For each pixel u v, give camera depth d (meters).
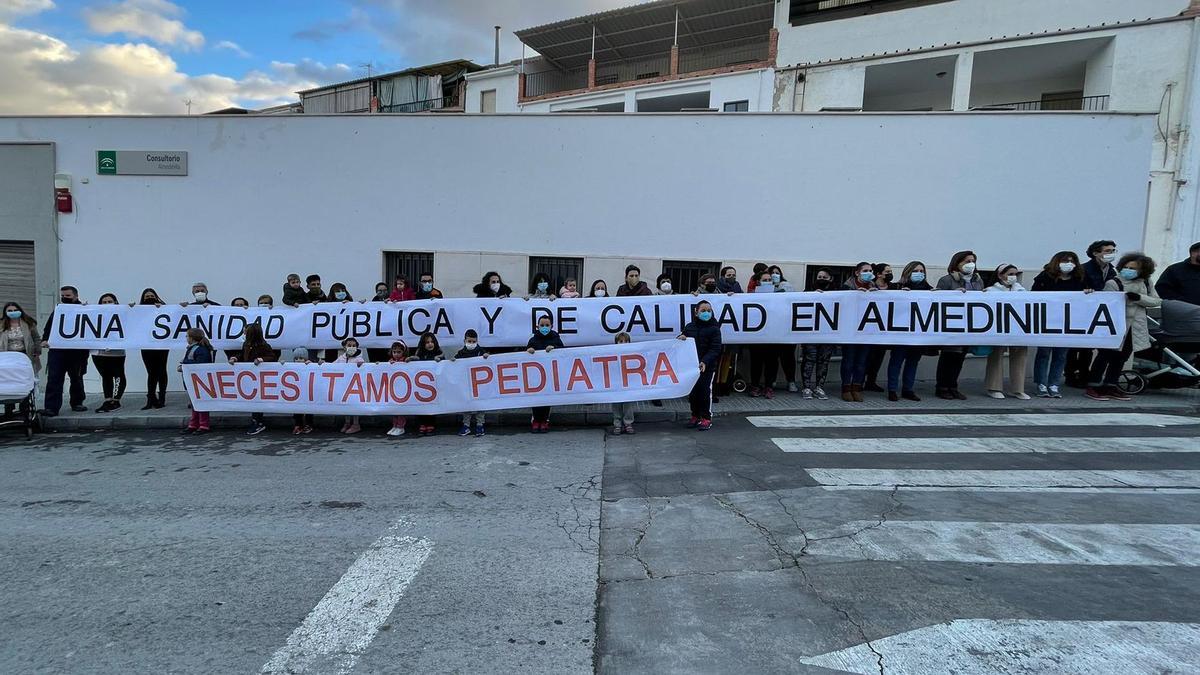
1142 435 6.37
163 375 9.29
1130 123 9.76
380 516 4.64
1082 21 15.28
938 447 6.06
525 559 3.82
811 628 2.94
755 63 20.88
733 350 8.95
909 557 3.66
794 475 5.33
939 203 10.19
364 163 11.09
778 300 8.47
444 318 8.96
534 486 5.33
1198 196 13.90
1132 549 3.71
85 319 8.95
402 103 33.81
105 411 8.95
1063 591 3.22
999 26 16.31
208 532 4.36
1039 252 10.05
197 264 11.26
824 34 19.12
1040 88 17.92
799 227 10.48
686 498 4.88
